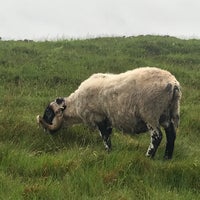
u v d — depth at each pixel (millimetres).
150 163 4926
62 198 4289
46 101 7562
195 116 7023
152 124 5281
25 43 12734
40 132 5926
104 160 4961
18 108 6984
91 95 5742
